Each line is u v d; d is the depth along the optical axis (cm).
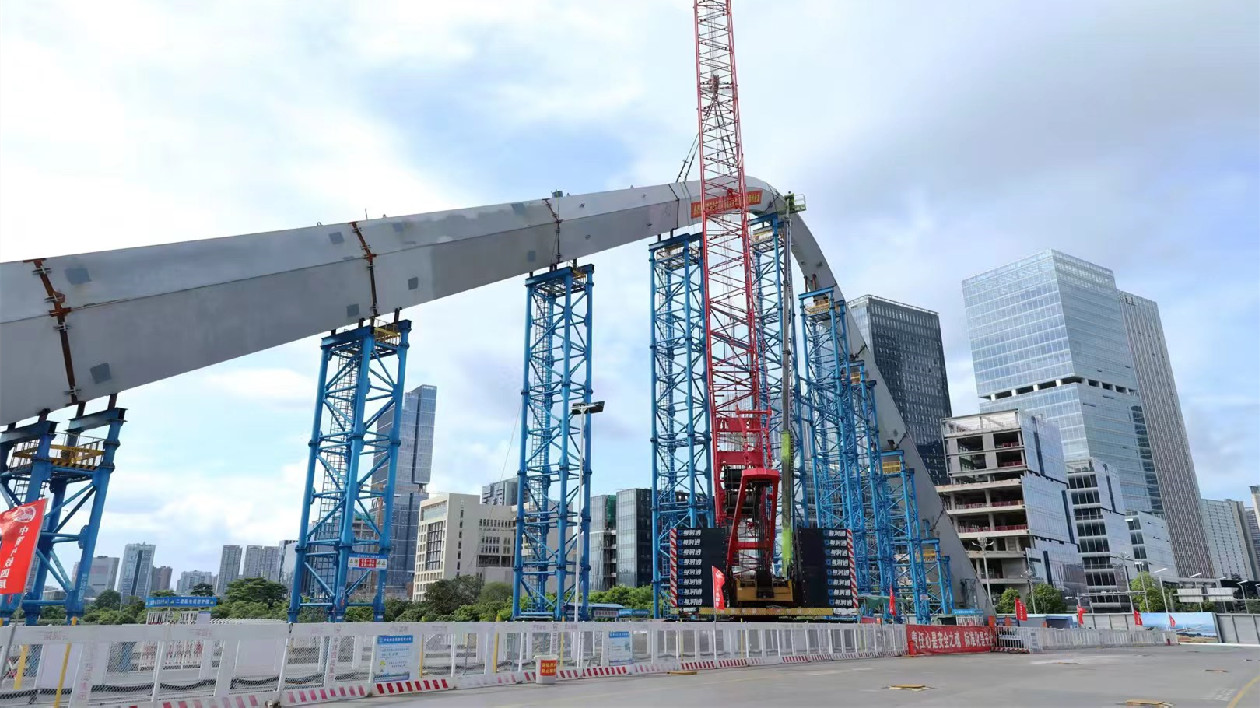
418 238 4419
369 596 14550
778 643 3634
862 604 7200
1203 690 2228
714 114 7100
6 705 1738
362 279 4103
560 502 5231
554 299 5809
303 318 3831
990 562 13750
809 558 4984
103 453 3659
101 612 8562
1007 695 2019
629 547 18038
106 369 3075
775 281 7425
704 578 4969
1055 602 12056
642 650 3045
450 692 2120
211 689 1777
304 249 3838
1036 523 13862
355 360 4678
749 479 4766
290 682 1938
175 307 3266
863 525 7625
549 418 5528
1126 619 10525
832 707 1698
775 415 6506
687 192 6750
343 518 4231
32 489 3228
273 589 14350
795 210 7756
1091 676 2773
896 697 1947
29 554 1559
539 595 5281
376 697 1980
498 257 4978
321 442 4484
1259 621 8462
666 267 6725
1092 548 16450
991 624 5606
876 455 8200
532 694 2041
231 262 3528
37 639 1502
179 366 3319
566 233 5488
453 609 13662
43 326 2875
